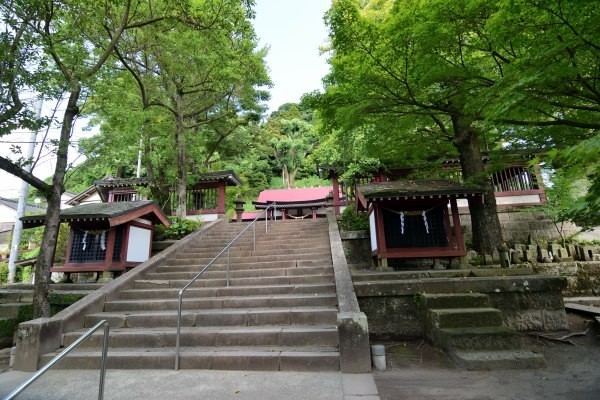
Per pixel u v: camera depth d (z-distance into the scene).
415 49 5.73
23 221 8.94
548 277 5.98
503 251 7.74
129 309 6.30
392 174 13.70
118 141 7.78
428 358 4.80
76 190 27.25
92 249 9.11
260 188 39.00
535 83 4.21
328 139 16.77
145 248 10.14
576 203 2.72
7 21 5.47
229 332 4.94
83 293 7.49
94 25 8.21
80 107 7.05
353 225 11.23
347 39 6.33
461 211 12.19
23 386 2.27
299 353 4.38
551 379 3.86
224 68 12.68
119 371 4.43
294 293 6.47
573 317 6.55
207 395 3.51
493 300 5.97
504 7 3.98
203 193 15.90
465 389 3.60
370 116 7.62
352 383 3.71
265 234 11.01
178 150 13.96
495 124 5.83
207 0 8.64
